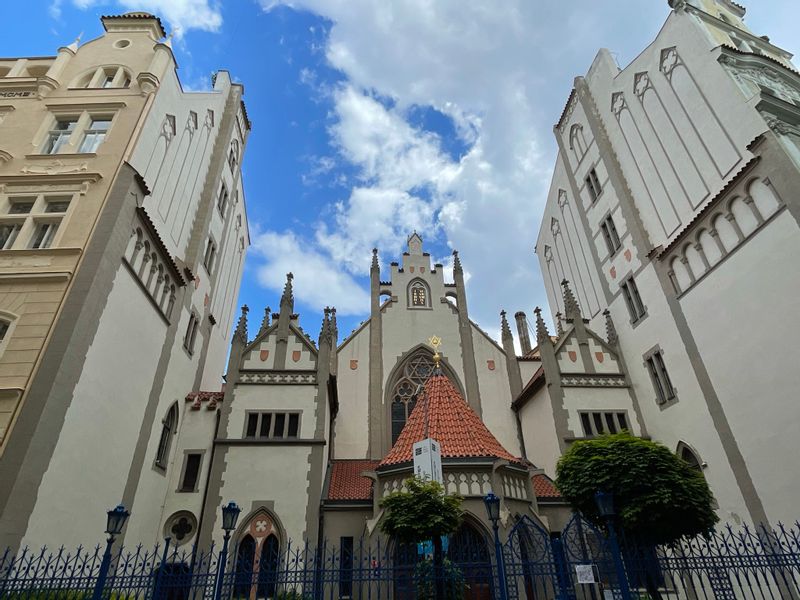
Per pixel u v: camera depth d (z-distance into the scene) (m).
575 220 38.41
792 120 22.08
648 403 27.31
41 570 13.28
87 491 15.94
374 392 31.17
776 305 19.70
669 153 27.56
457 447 20.94
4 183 18.86
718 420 22.33
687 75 26.33
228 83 36.34
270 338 26.66
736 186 21.94
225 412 24.27
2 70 24.17
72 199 18.45
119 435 18.20
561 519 22.91
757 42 28.42
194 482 23.12
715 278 23.12
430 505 14.95
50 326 15.51
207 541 21.00
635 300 29.55
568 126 39.81
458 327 34.59
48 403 14.13
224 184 34.34
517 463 21.25
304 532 21.31
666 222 27.47
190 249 27.67
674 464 16.89
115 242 17.94
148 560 20.34
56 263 16.88
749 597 19.25
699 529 16.14
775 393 19.52
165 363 22.66
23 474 13.05
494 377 33.19
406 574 18.42
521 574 13.30
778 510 19.02
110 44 24.47
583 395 28.08
